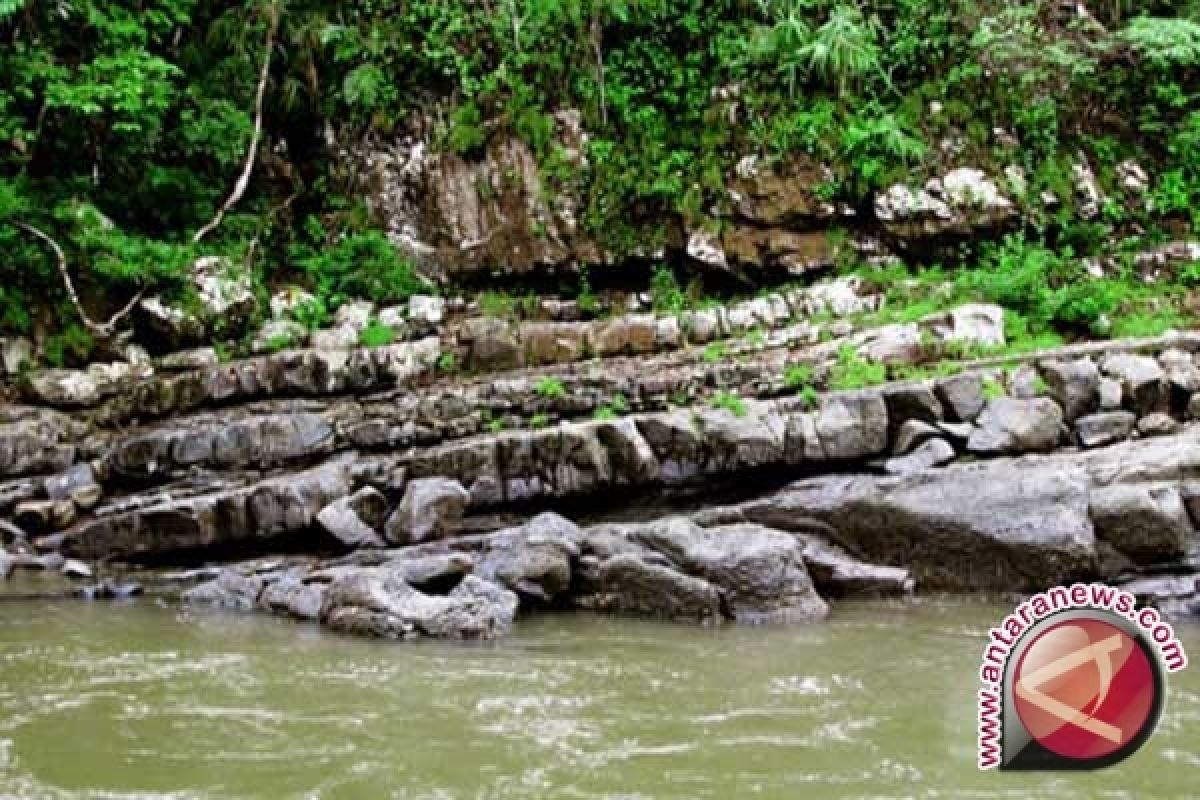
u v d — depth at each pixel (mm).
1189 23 13227
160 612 8047
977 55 13516
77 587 8805
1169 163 13453
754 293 13633
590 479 9734
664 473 9766
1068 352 10219
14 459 11172
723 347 11844
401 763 4684
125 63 12883
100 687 5871
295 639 7113
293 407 11758
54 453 11250
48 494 10656
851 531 8703
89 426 12055
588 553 8273
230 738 5008
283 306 13555
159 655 6629
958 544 8320
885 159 13148
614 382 10961
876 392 9633
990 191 12930
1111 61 13836
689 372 10945
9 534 10109
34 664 6375
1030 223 12953
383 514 9719
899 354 10664
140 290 13055
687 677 6121
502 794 4324
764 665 6391
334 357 12086
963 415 9547
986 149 13195
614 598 7969
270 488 9578
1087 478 8266
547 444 9805
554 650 6797
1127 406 9688
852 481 8977
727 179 13586
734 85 13844
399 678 6098
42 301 12969
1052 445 9375
